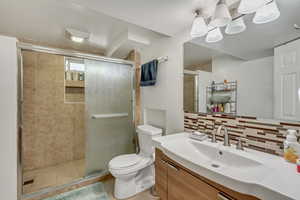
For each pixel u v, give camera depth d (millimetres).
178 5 1165
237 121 1143
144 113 2328
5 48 1312
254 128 1044
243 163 926
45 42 2346
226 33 1200
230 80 1184
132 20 1396
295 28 841
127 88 2258
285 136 895
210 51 1327
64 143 2445
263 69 989
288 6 866
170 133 1810
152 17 1344
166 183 1178
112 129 2102
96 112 1962
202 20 1191
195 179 910
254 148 1048
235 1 1081
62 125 2424
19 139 1420
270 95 955
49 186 1760
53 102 2338
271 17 937
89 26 1858
